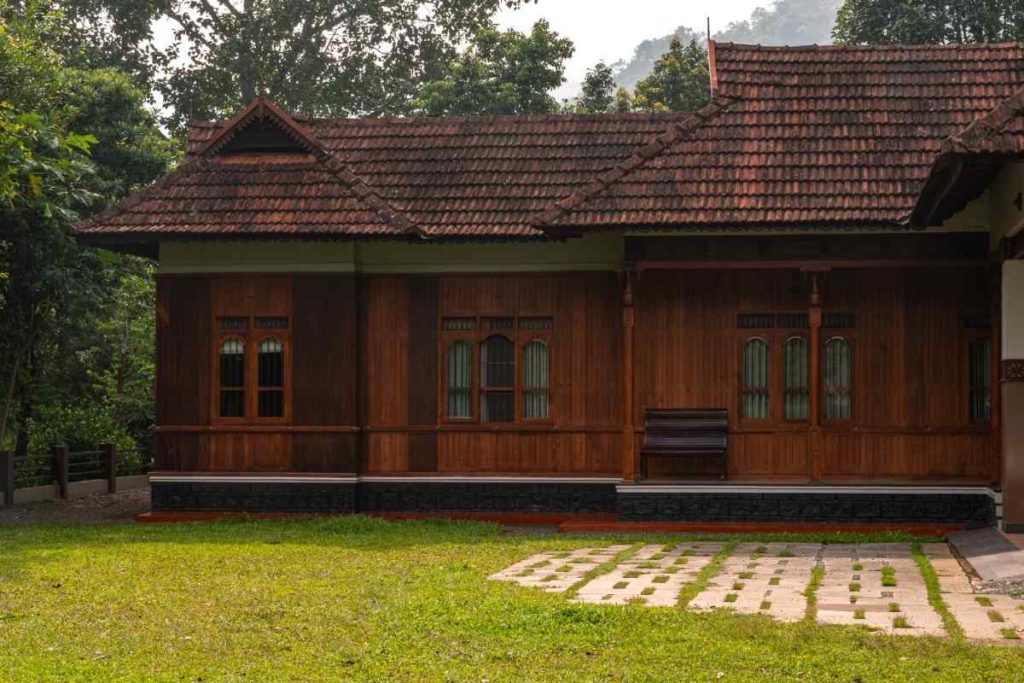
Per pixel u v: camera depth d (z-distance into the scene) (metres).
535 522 19.27
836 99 19.12
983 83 19.22
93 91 26.69
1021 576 12.68
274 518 19.59
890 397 18.67
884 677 8.98
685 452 18.66
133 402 30.70
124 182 27.36
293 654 9.92
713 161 18.41
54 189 22.52
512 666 9.48
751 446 18.91
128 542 16.66
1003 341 16.75
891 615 11.01
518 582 13.03
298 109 41.25
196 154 20.33
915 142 18.50
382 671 9.38
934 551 15.48
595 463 19.56
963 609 11.30
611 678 9.12
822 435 18.64
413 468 19.89
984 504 18.08
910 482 18.23
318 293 19.91
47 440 26.58
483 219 19.33
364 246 20.03
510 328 19.78
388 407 19.98
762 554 15.15
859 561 14.40
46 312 24.16
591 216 17.80
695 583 12.79
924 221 17.20
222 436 20.00
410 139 20.81
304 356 19.89
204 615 11.34
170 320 20.17
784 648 9.79
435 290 19.94
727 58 19.72
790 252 18.33
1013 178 15.79
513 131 20.75
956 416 18.58
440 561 14.58
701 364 19.06
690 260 18.42
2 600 12.27
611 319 19.61
